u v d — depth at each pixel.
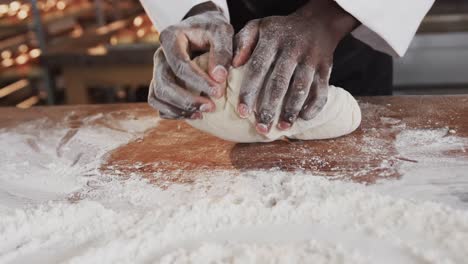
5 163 1.04
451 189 0.84
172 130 1.16
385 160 0.95
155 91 0.88
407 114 1.15
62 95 2.56
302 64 0.87
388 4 0.99
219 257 0.71
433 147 0.99
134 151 1.07
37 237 0.79
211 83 0.83
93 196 0.90
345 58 1.39
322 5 0.96
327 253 0.69
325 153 0.99
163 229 0.77
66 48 2.27
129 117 1.26
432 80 2.21
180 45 0.85
